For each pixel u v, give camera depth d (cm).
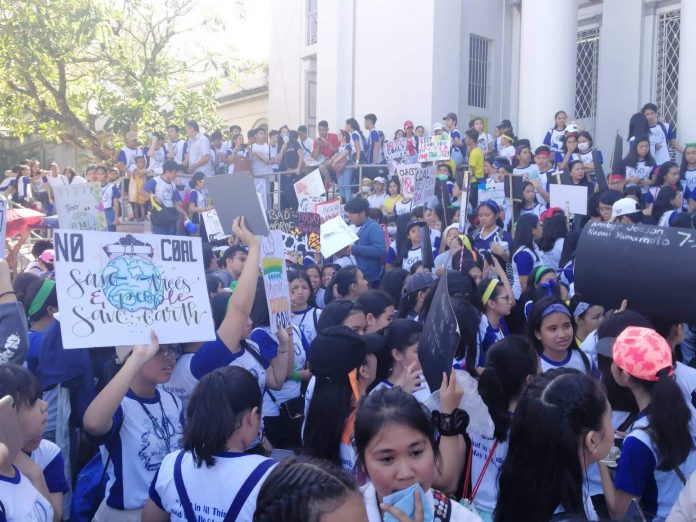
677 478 315
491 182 1031
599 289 413
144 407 371
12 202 1576
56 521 342
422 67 1642
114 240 377
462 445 317
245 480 287
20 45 2042
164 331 381
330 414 346
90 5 2089
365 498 257
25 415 309
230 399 296
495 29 1736
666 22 1484
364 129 1762
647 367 320
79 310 362
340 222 813
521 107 1461
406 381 394
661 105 1494
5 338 393
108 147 2342
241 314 409
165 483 303
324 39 1844
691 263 384
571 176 1112
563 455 264
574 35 1426
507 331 614
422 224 875
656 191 1054
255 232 440
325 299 688
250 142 1566
